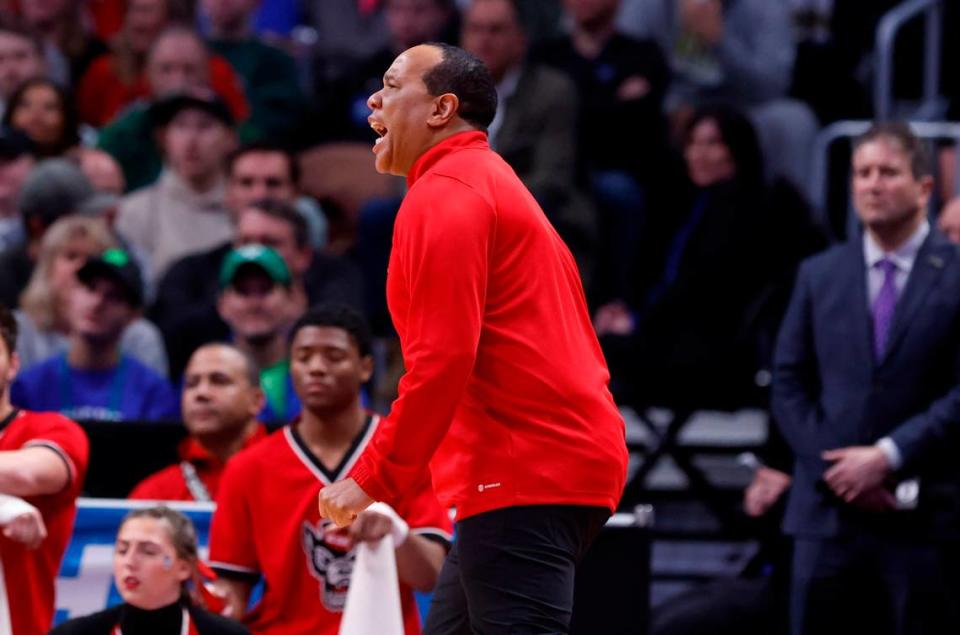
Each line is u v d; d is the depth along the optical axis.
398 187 26.09
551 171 23.70
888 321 16.03
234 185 23.41
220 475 16.73
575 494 10.41
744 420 24.56
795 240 20.81
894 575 15.77
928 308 15.84
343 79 28.00
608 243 24.45
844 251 16.44
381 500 10.27
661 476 23.16
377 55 27.92
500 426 10.50
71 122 25.16
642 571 15.28
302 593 14.53
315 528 14.55
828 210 25.59
